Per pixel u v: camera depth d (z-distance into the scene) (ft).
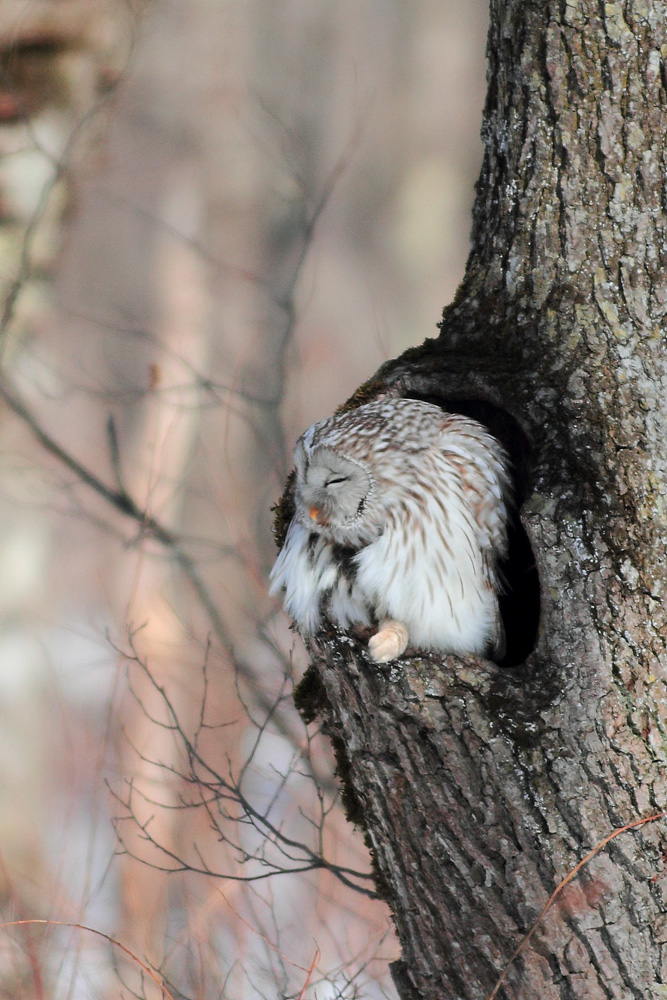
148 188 80.38
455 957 22.80
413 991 23.93
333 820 39.47
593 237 24.94
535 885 21.72
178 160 83.56
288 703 39.04
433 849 22.52
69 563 61.72
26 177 50.16
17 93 49.49
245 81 91.81
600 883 21.50
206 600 43.57
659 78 24.32
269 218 83.87
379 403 26.45
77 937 34.42
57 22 49.73
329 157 109.60
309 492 25.96
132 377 65.82
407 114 124.16
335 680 23.29
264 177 85.20
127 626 40.14
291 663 34.68
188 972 32.42
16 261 50.39
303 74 109.81
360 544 26.13
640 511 22.70
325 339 80.38
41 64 50.19
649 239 24.56
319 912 33.45
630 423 23.57
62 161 46.62
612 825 21.53
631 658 21.91
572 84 24.94
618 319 24.52
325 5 116.37
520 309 25.75
